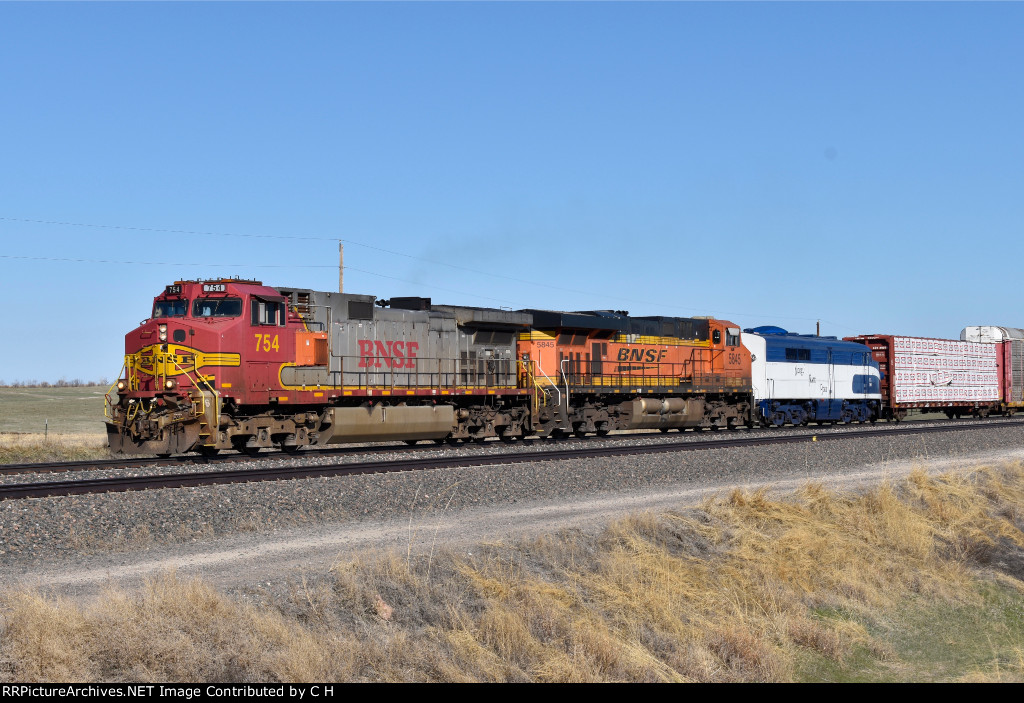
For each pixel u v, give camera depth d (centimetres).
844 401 4434
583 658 1016
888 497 1886
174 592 933
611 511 1608
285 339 2336
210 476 1711
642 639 1130
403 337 2694
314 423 2445
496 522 1473
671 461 2216
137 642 846
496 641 1026
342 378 2500
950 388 5100
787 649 1217
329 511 1485
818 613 1376
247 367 2234
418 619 1041
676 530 1514
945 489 2094
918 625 1402
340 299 2533
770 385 3997
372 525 1420
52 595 972
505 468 1977
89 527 1270
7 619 859
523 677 977
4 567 1098
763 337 4028
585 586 1226
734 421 3884
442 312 2861
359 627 995
